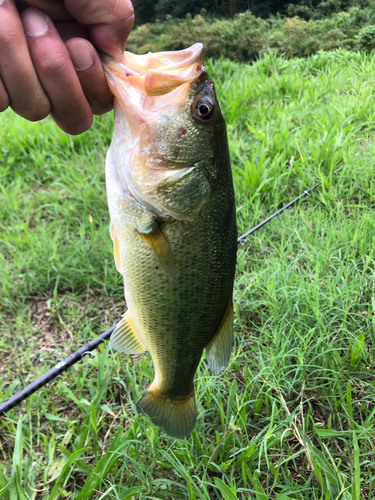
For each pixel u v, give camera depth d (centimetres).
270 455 37
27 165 93
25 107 22
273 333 45
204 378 43
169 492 36
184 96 26
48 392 48
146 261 29
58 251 67
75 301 60
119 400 47
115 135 28
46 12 22
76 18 22
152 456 38
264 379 42
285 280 50
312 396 43
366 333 46
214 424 41
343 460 37
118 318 57
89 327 54
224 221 29
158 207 27
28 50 21
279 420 39
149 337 31
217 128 28
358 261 53
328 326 46
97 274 62
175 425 34
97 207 76
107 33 23
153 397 35
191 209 28
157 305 30
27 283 63
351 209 64
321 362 44
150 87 26
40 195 83
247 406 42
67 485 39
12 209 78
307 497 34
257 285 51
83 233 68
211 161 28
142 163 27
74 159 93
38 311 60
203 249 29
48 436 44
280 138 80
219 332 33
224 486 32
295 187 72
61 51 21
